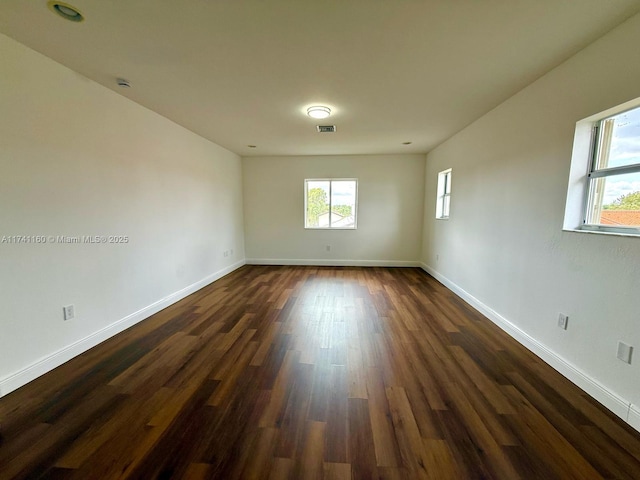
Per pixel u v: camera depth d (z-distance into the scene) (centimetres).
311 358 225
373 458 134
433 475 125
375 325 291
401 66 213
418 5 150
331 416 161
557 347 210
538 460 133
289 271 542
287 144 475
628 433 149
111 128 260
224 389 185
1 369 178
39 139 199
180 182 372
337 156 574
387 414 163
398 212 577
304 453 137
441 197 484
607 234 168
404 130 384
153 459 133
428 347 244
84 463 130
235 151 533
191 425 154
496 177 294
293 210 595
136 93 265
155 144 321
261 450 138
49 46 189
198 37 179
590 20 159
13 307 185
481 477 124
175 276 363
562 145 205
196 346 244
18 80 185
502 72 221
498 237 290
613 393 165
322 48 191
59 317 215
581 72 189
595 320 177
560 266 207
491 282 304
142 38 180
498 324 288
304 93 263
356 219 587
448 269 432
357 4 149
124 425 154
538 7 150
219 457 134
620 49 161
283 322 297
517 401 174
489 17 158
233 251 552
